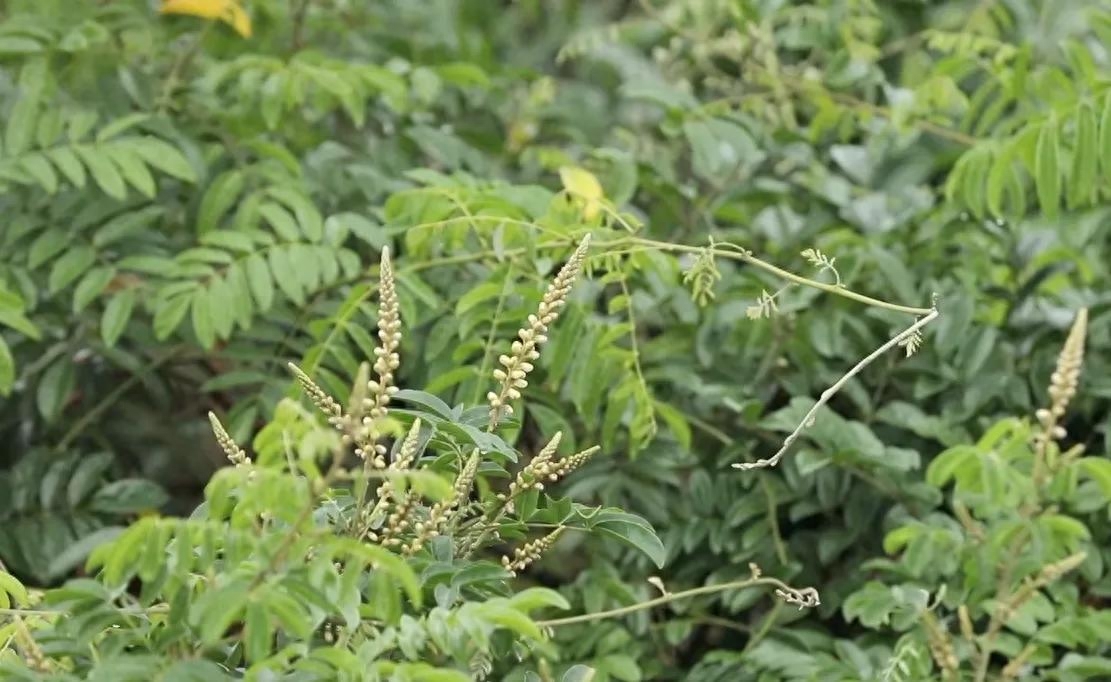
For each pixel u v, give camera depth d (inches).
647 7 198.7
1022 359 167.3
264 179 168.1
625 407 148.6
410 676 91.8
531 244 145.3
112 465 174.9
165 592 95.8
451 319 151.7
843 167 183.2
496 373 104.5
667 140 198.4
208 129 173.0
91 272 154.1
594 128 212.1
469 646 97.5
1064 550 133.1
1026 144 149.6
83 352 173.6
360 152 184.2
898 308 125.5
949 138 185.0
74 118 157.8
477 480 131.2
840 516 162.7
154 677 91.6
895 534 135.0
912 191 180.4
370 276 161.2
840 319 164.1
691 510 161.2
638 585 158.4
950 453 125.6
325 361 157.0
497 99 197.2
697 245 176.1
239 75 173.0
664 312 170.6
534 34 248.7
